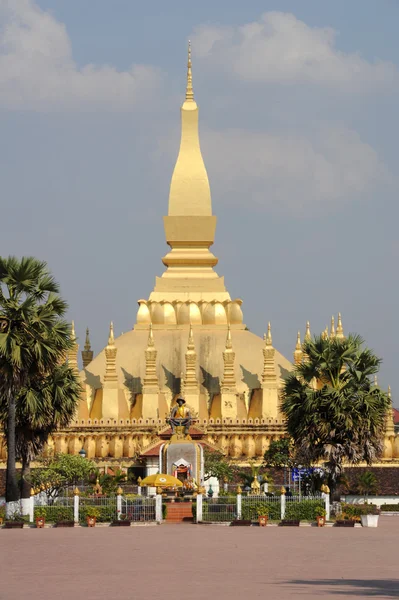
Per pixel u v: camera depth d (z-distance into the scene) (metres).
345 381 92.38
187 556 57.16
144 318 127.94
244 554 58.22
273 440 116.88
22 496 86.19
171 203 131.50
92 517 82.69
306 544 64.81
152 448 108.94
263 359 125.38
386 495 111.31
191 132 132.38
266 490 102.75
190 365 119.50
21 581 46.75
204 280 130.00
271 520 84.25
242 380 123.44
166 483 92.19
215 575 48.44
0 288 84.50
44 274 86.06
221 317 127.81
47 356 83.81
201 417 118.88
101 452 116.56
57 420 87.62
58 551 60.16
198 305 128.38
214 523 84.81
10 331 82.75
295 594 41.91
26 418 87.06
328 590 43.09
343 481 95.94
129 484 106.94
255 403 121.06
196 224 130.88
